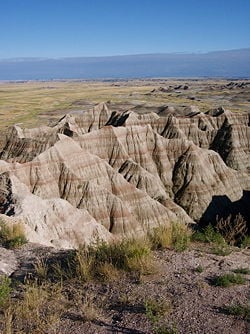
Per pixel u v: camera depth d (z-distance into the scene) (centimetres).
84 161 5191
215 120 8850
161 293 1004
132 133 6900
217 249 1335
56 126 7844
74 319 934
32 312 973
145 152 6844
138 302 971
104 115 8700
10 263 1345
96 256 1228
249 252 1352
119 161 6394
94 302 998
